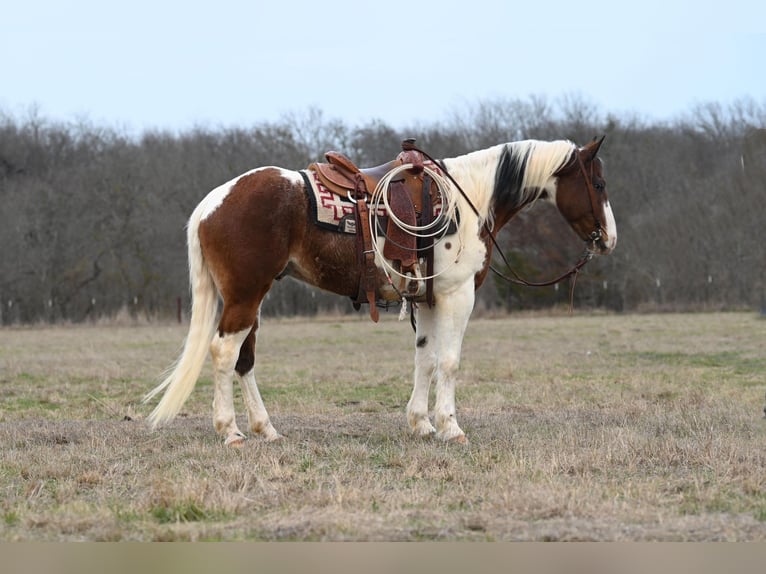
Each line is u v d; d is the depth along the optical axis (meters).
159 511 6.34
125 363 18.64
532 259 41.16
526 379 14.78
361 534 5.84
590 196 9.57
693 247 40.94
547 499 6.48
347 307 41.06
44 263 41.88
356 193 8.73
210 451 8.32
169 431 9.59
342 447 8.49
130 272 42.69
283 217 8.53
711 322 30.97
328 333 28.34
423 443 8.88
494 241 9.41
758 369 16.14
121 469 7.70
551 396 12.52
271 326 32.81
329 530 5.91
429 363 9.47
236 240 8.49
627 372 15.75
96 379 15.46
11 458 8.09
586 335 25.75
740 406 11.26
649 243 41.53
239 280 8.53
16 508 6.51
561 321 33.50
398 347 22.53
